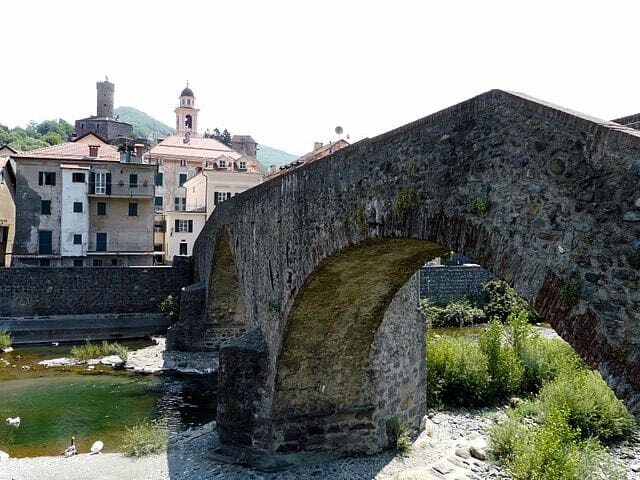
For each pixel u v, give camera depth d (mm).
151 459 14039
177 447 14883
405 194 7930
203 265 30531
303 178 11312
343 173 9633
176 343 28406
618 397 4965
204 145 67062
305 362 13125
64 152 46438
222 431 14016
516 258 6105
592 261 5285
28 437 16453
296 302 11789
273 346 13266
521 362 20859
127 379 23328
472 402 19047
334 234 9984
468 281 39281
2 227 42906
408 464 13383
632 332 4902
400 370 14898
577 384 17719
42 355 27844
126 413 18812
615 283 5062
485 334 21656
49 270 34812
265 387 13484
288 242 12211
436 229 7355
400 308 14898
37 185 42281
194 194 57594
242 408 13711
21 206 41844
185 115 84125
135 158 46562
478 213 6645
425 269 38344
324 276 11125
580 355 5340
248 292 16500
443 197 7234
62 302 34969
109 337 32281
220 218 22547
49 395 20891
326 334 12969
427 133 7562
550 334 32250
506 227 6262
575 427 16188
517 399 19125
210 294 27703
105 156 47031
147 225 45312
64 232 42625
